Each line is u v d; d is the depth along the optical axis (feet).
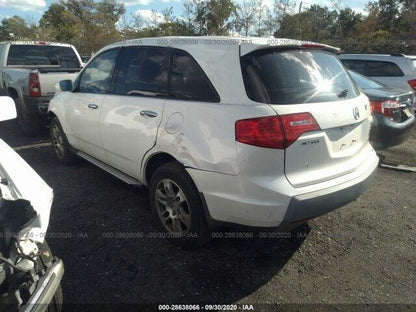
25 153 19.12
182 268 9.36
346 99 9.56
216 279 8.98
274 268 9.45
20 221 5.84
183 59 9.78
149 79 10.80
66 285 8.68
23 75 21.07
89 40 79.20
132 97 11.20
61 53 27.32
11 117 8.48
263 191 7.86
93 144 13.70
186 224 9.77
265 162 7.82
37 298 5.49
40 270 6.22
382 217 12.31
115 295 8.39
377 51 67.82
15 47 25.11
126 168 12.03
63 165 17.08
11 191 6.27
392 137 16.70
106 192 13.91
